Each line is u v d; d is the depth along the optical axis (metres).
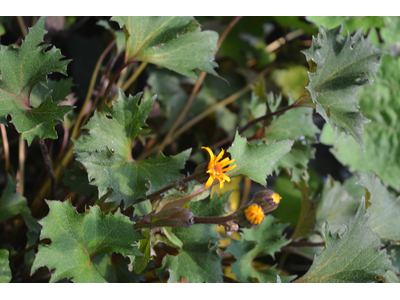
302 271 0.86
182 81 0.94
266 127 0.70
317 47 0.59
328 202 0.74
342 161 0.82
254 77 1.02
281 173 0.97
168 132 0.87
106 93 0.65
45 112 0.55
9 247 0.65
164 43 0.64
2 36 0.78
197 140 0.97
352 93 0.62
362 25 0.79
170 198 0.57
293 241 0.72
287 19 0.96
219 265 0.60
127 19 0.62
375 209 0.66
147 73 0.95
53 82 0.69
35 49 0.56
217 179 0.57
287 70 1.06
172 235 0.60
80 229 0.54
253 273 0.65
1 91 0.55
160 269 0.59
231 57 1.00
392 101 0.85
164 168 0.57
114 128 0.57
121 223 0.55
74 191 0.63
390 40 0.80
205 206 0.61
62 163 0.70
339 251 0.58
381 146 0.85
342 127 0.61
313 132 0.72
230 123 0.94
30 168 0.90
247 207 0.53
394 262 0.69
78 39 0.90
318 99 0.61
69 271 0.53
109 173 0.56
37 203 0.71
